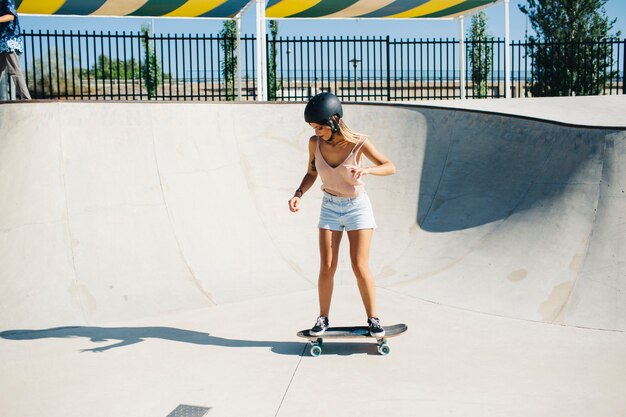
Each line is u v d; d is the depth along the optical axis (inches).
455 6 524.4
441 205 291.4
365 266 173.2
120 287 238.2
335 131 163.9
